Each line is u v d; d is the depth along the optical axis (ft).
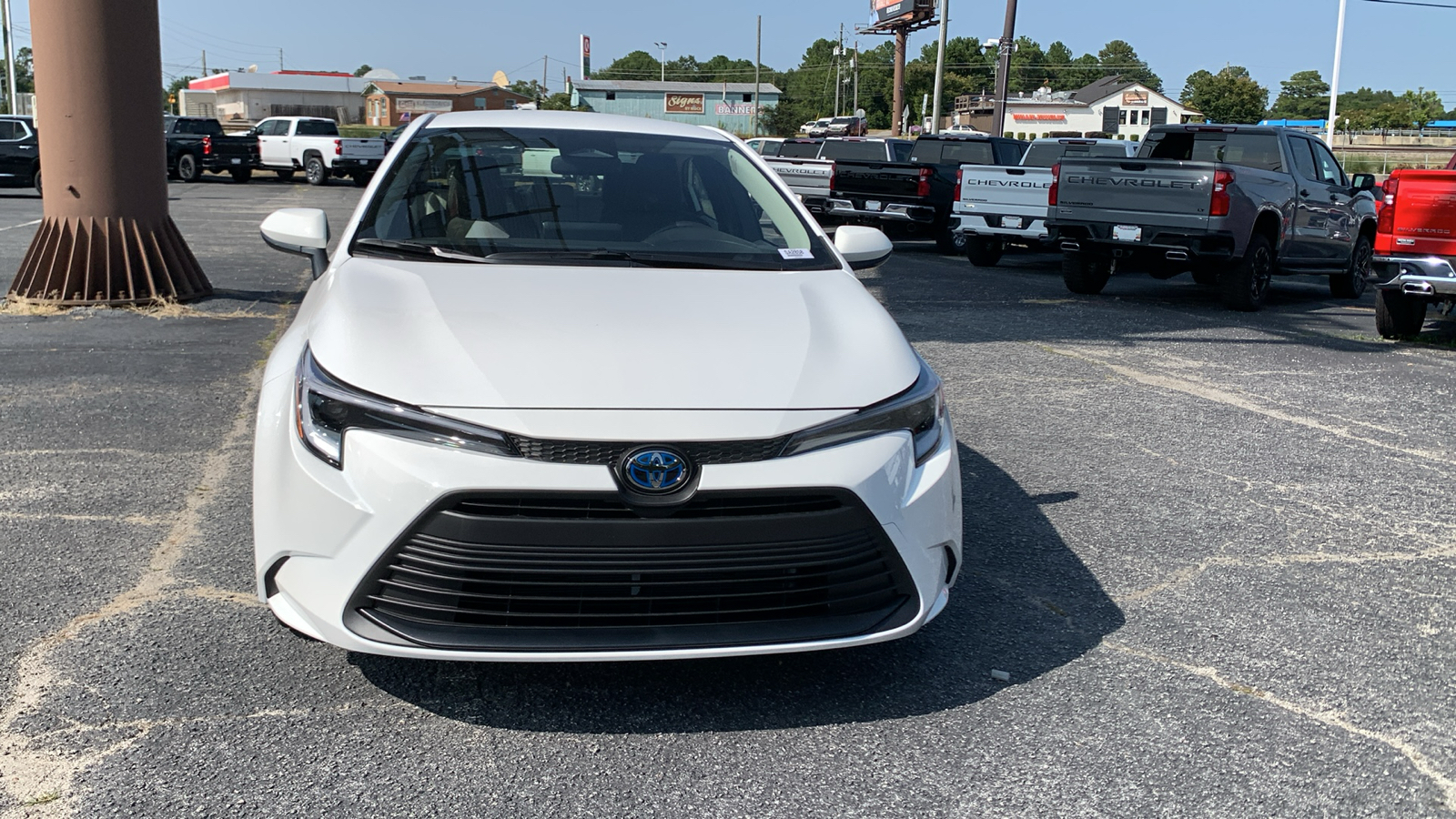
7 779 7.72
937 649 10.36
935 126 111.86
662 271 11.00
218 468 15.15
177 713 8.70
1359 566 12.85
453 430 8.02
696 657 8.24
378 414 8.20
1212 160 38.40
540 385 8.37
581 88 347.15
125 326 25.03
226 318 26.45
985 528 13.83
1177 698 9.54
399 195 12.23
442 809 7.59
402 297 9.84
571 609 8.16
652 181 12.89
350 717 8.73
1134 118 328.29
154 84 27.43
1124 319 31.83
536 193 12.38
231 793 7.68
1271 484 15.98
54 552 11.94
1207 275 37.63
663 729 8.74
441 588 8.07
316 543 8.24
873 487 8.52
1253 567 12.74
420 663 9.64
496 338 8.98
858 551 8.55
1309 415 20.29
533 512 7.98
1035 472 16.28
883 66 410.52
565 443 7.97
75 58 26.03
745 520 8.16
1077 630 10.90
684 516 8.09
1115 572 12.46
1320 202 37.73
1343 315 35.24
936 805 7.86
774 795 7.91
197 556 11.97
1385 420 20.02
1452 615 11.51
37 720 8.52
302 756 8.16
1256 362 25.48
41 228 27.14
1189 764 8.48
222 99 328.70
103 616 10.39
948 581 9.59
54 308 26.37
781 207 13.09
